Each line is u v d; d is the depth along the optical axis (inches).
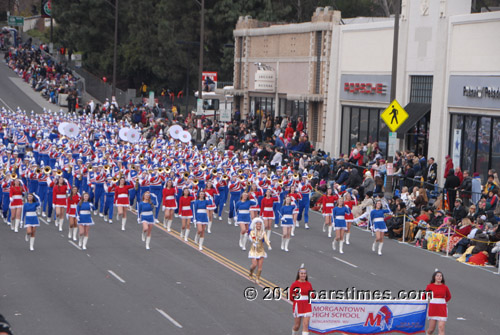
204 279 1014.4
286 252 1226.0
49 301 882.8
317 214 1647.4
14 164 1620.3
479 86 1620.3
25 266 1062.4
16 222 1315.2
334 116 2192.4
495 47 1574.8
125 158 1904.5
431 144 1772.9
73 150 1940.2
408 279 1057.5
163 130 2613.2
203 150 1975.9
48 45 4527.6
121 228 1386.6
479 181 1459.2
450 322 859.4
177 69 3619.6
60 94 3383.4
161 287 964.0
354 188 1667.1
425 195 1438.2
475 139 1647.4
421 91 1850.4
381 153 1865.2
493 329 836.6
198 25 3543.3
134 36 3900.1
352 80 2105.1
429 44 1801.2
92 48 4190.5
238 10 3452.3
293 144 2103.8
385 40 1959.9
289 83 2431.1
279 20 3484.3
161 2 3622.0
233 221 1526.8
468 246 1234.6
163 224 1437.0
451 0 1737.2
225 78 3636.8
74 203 1247.5
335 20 2191.2
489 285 1046.4
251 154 2146.9
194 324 804.6
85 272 1035.9
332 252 1239.5
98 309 853.8
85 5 4057.6
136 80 4114.2
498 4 2388.0
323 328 759.7
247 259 1155.9
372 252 1254.3
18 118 2433.6
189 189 1354.6
